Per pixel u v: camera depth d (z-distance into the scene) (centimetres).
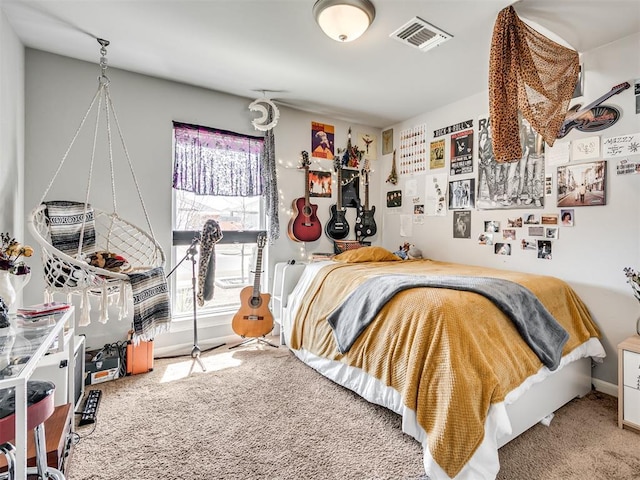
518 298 187
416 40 225
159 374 245
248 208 342
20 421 93
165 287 234
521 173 278
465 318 158
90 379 226
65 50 241
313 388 222
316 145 372
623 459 158
